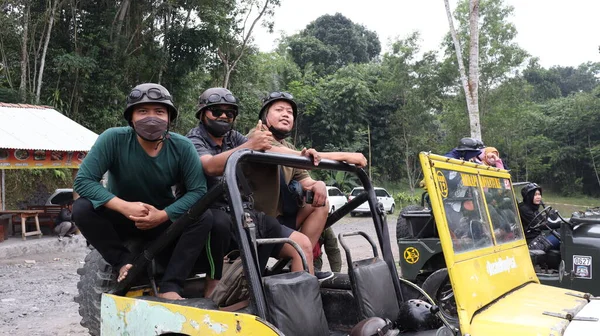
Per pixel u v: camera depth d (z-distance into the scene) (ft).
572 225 20.06
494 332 9.36
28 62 68.95
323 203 13.78
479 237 11.87
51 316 23.95
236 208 9.47
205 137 13.57
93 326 12.34
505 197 14.38
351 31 172.86
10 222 50.85
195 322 9.66
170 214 11.43
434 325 9.85
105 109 73.61
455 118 110.42
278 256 12.32
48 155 47.70
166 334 10.27
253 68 102.68
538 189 23.88
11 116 49.32
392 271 12.32
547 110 171.94
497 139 112.78
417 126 129.80
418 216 24.13
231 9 90.53
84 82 72.08
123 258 11.73
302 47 161.99
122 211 11.14
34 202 64.85
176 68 82.38
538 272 22.33
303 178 14.33
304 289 9.59
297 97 130.21
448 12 47.80
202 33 81.46
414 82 122.72
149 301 10.54
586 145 157.89
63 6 73.77
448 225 10.53
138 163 11.75
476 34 46.57
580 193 160.15
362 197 13.34
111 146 11.65
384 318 11.05
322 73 156.25
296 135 134.92
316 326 9.53
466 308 9.81
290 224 13.88
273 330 8.63
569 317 10.17
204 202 10.23
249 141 10.43
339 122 134.10
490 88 107.04
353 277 11.07
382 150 136.98
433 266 24.07
